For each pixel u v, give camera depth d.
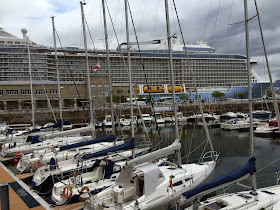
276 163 19.52
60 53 78.38
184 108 64.25
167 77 84.38
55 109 54.97
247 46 10.20
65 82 67.38
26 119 52.66
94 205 9.73
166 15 13.45
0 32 84.00
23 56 71.00
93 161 15.98
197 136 33.94
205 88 84.19
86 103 65.38
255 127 37.16
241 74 89.06
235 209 8.98
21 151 19.81
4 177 15.58
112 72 79.69
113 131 17.89
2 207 5.76
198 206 9.29
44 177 13.47
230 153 23.42
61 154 17.81
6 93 62.75
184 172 12.16
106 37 18.66
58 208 10.94
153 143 29.67
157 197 9.96
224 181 9.54
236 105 66.62
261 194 10.30
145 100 69.62
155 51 86.12
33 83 64.50
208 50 92.69
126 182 11.28
